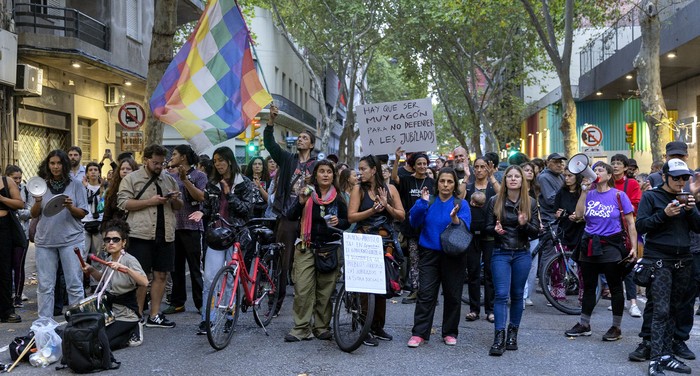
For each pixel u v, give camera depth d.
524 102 44.47
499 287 6.95
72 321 6.09
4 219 8.09
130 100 23.69
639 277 6.29
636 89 28.62
